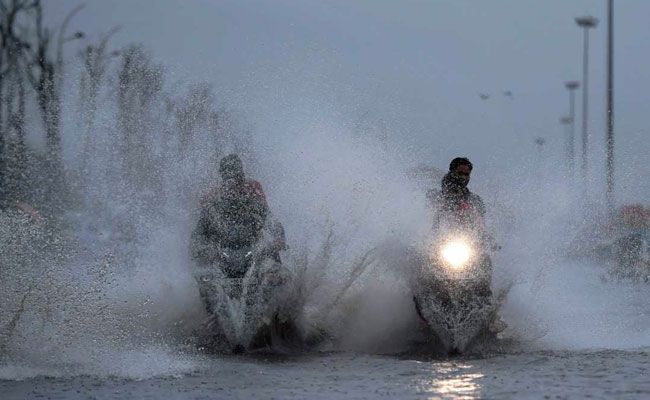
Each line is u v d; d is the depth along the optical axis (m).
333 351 18.89
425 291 18.97
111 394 13.91
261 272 19.17
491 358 17.55
